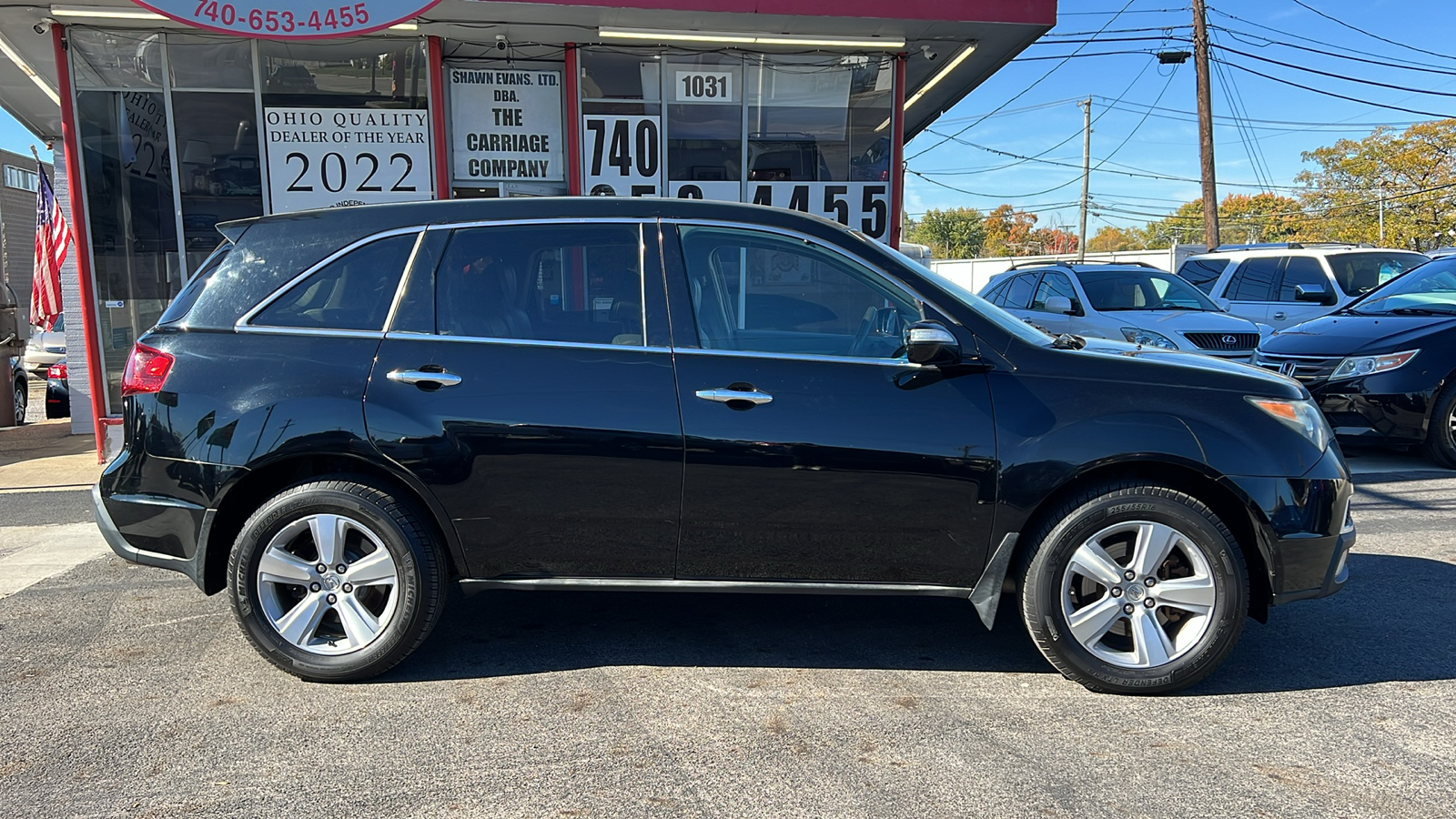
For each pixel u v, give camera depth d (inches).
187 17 321.7
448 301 144.6
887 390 139.0
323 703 137.3
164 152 367.2
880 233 416.5
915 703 137.0
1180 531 135.2
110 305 365.7
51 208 569.6
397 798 111.5
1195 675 136.5
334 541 141.0
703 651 157.2
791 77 402.3
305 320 145.6
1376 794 111.5
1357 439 300.0
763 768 118.2
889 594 143.5
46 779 116.1
